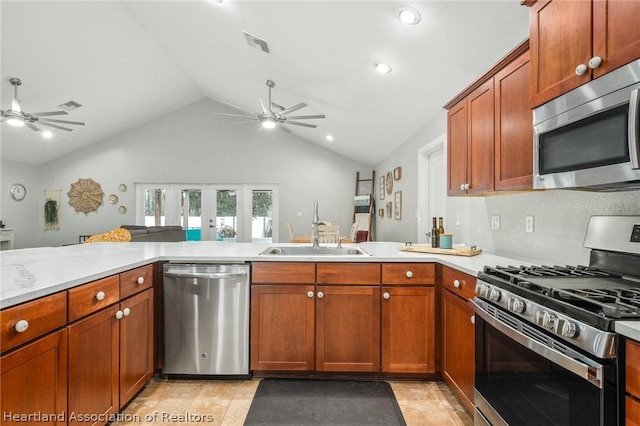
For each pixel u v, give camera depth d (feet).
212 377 7.03
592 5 3.70
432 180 12.97
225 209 26.45
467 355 5.55
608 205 4.83
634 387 2.57
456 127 7.39
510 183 5.50
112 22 14.47
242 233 26.45
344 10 7.95
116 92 19.89
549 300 3.33
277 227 26.43
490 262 6.11
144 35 16.10
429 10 6.79
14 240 23.82
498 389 4.29
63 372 4.16
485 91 6.23
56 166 25.67
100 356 4.92
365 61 9.93
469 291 5.50
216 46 14.28
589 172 3.77
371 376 7.04
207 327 6.84
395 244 9.56
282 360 6.92
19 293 3.61
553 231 5.93
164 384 6.84
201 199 26.37
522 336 3.66
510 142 5.52
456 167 7.38
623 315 2.73
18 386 3.51
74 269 5.12
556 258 5.85
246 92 19.24
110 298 5.19
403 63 9.18
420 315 6.79
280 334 6.91
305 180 26.50
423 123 12.92
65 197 25.71
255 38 11.71
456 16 6.68
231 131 26.27
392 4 7.03
